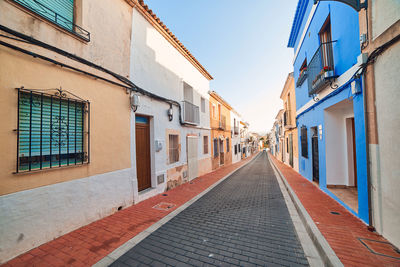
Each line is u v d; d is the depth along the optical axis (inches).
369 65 121.3
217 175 420.8
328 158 219.1
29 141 113.7
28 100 115.7
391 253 97.6
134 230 138.6
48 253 108.1
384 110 110.6
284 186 299.0
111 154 172.1
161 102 261.6
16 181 106.3
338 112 215.0
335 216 150.4
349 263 90.1
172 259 103.7
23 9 112.1
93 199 153.2
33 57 116.4
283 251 111.0
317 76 203.9
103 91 165.9
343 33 160.6
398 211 101.7
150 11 227.6
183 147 326.3
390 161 106.9
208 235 132.1
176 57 309.7
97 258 103.9
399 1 95.0
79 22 149.3
